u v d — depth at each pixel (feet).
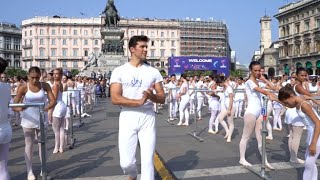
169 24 386.52
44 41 370.94
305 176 16.70
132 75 14.73
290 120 23.95
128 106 14.42
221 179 19.86
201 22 416.05
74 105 52.90
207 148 28.81
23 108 18.90
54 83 26.86
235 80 63.31
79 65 372.38
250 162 23.80
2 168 15.84
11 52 422.00
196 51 414.41
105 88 113.50
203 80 64.28
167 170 21.80
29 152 20.21
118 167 22.59
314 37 237.66
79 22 370.73
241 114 55.47
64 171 21.85
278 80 55.52
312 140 15.57
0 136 15.06
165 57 385.09
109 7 141.69
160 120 49.83
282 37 281.95
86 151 27.89
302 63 252.62
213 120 37.42
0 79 15.44
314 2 231.50
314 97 21.76
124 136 14.70
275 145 30.25
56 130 27.27
